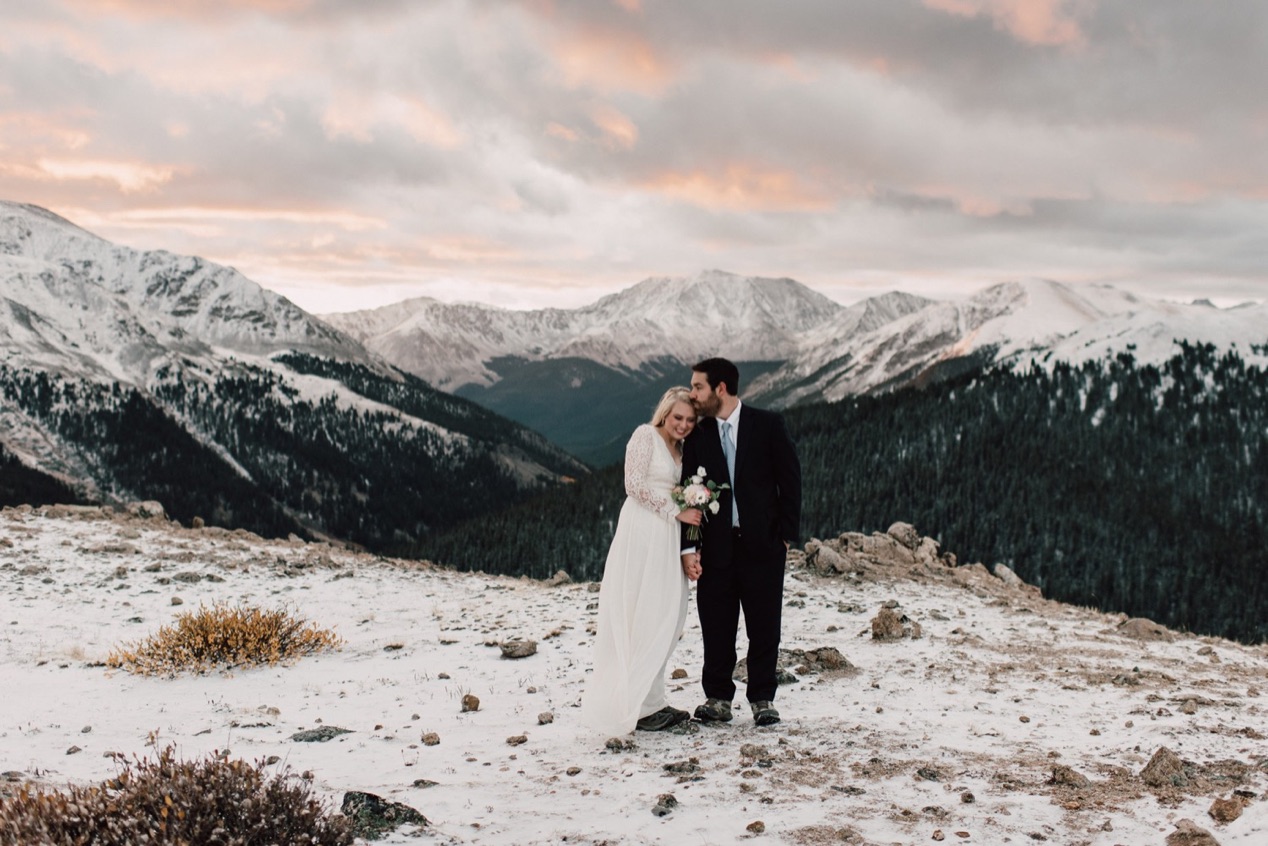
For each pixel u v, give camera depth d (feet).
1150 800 16.56
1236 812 14.83
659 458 24.16
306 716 27.50
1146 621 42.47
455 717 26.61
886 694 27.78
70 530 66.69
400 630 44.14
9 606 44.27
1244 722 23.38
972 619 43.68
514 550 572.92
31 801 13.24
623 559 23.88
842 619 42.80
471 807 17.22
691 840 15.08
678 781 18.78
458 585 60.90
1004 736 22.33
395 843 14.76
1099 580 578.66
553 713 26.48
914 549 65.46
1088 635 40.63
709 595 24.34
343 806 15.96
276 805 13.80
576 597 53.42
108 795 13.64
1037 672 31.30
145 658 34.76
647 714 24.03
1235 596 581.12
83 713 27.61
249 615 37.83
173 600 47.91
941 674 30.76
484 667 34.71
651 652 23.27
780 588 24.16
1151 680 29.94
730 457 23.88
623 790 18.20
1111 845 14.33
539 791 18.29
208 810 13.34
